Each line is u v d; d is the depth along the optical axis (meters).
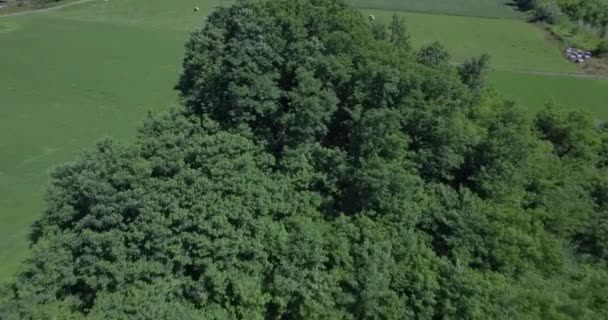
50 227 42.06
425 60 63.50
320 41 53.44
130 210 40.75
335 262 41.03
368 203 44.81
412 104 48.81
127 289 37.81
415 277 40.25
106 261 38.22
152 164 43.75
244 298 37.59
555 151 59.06
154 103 76.69
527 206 49.19
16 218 52.22
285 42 52.03
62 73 84.88
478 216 43.62
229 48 55.72
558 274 44.50
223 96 51.62
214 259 39.34
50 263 37.88
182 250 39.47
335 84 51.38
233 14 66.19
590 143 59.94
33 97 77.25
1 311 34.78
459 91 54.03
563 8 119.12
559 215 48.38
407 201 44.78
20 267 43.50
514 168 48.38
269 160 46.44
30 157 62.84
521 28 114.19
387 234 42.66
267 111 50.12
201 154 44.59
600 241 49.47
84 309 38.03
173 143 46.16
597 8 114.50
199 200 41.25
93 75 84.62
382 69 47.66
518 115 54.09
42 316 35.25
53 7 115.06
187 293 38.78
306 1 60.28
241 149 46.22
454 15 119.69
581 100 83.62
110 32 103.00
